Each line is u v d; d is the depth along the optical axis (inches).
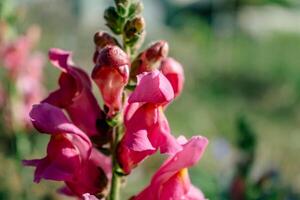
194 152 169.8
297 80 913.5
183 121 691.4
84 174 173.2
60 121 167.6
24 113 352.2
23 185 362.0
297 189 467.5
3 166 392.2
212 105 772.0
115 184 175.8
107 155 176.7
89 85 181.5
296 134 701.9
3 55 352.8
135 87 174.1
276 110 784.9
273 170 284.2
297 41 1232.8
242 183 264.8
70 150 168.7
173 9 1195.3
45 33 828.0
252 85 875.4
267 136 687.7
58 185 382.9
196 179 307.9
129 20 175.8
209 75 895.7
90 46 848.9
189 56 968.9
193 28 1102.4
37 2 836.0
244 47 1123.9
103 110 179.2
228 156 412.2
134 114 166.6
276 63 1044.5
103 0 913.5
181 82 177.3
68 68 178.2
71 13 869.8
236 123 265.9
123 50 177.2
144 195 173.9
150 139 164.6
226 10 1176.2
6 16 350.6
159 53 173.2
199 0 1176.2
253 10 1230.3
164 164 173.2
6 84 352.5
